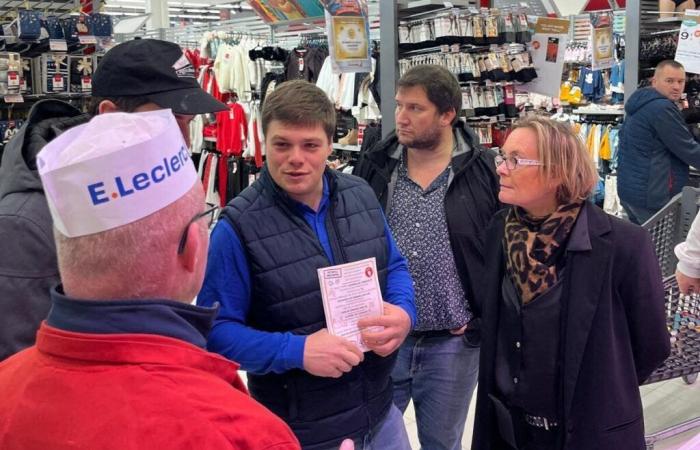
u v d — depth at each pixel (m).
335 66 3.43
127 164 0.81
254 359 1.49
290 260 1.57
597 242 1.63
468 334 2.19
